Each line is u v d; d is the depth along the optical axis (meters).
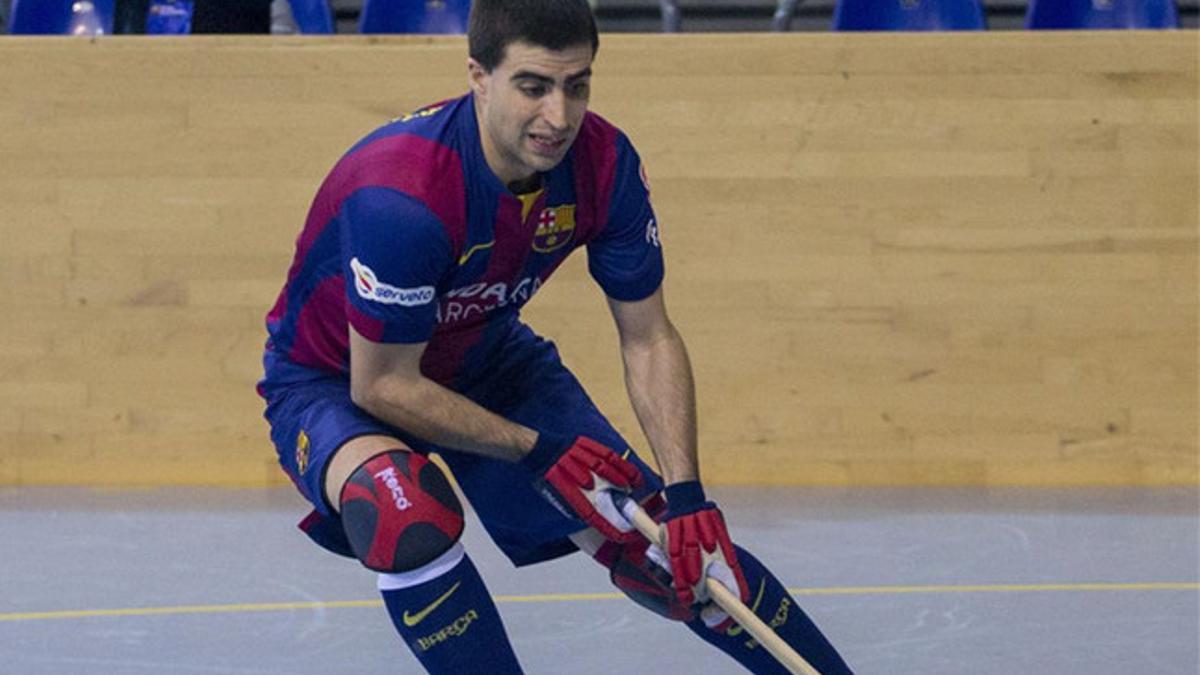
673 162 20.81
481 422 9.30
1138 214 20.78
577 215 9.49
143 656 12.71
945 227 20.80
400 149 9.02
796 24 27.38
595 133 9.57
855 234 20.80
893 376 20.84
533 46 8.49
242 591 15.06
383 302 8.95
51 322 21.06
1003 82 20.75
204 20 23.45
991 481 20.88
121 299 21.03
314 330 9.89
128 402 21.08
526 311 20.73
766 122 20.77
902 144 20.77
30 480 21.19
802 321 20.81
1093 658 12.55
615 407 20.70
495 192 9.04
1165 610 14.13
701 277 20.84
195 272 21.00
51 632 13.50
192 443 21.09
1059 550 16.83
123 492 20.53
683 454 9.72
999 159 20.77
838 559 16.39
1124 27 24.03
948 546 17.03
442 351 10.02
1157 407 20.84
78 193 20.97
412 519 8.99
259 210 20.95
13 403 21.16
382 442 9.37
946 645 12.96
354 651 12.86
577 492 9.27
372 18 23.95
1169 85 20.73
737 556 9.93
